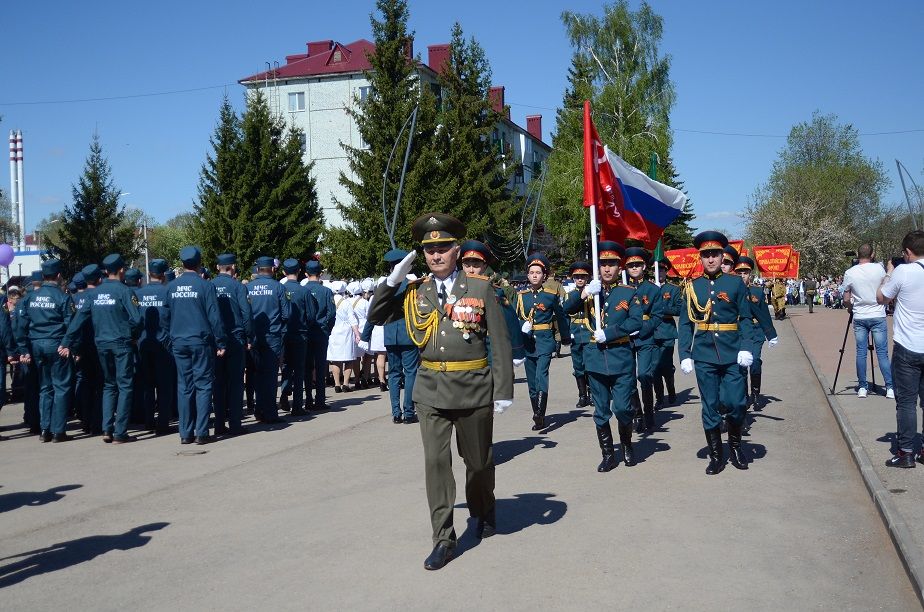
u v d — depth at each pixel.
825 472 7.57
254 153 43.56
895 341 7.30
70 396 10.88
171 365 11.12
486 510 5.76
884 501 6.06
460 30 44.81
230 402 10.78
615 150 45.16
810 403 11.88
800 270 65.75
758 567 5.04
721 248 7.83
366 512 6.54
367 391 15.54
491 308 5.55
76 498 7.42
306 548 5.67
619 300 7.94
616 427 10.53
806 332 27.41
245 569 5.29
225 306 10.73
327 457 8.93
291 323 12.29
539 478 7.57
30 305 10.85
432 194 38.88
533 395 10.35
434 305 5.56
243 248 42.22
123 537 6.14
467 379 5.44
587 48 47.66
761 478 7.38
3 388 11.40
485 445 5.61
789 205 67.00
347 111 41.34
